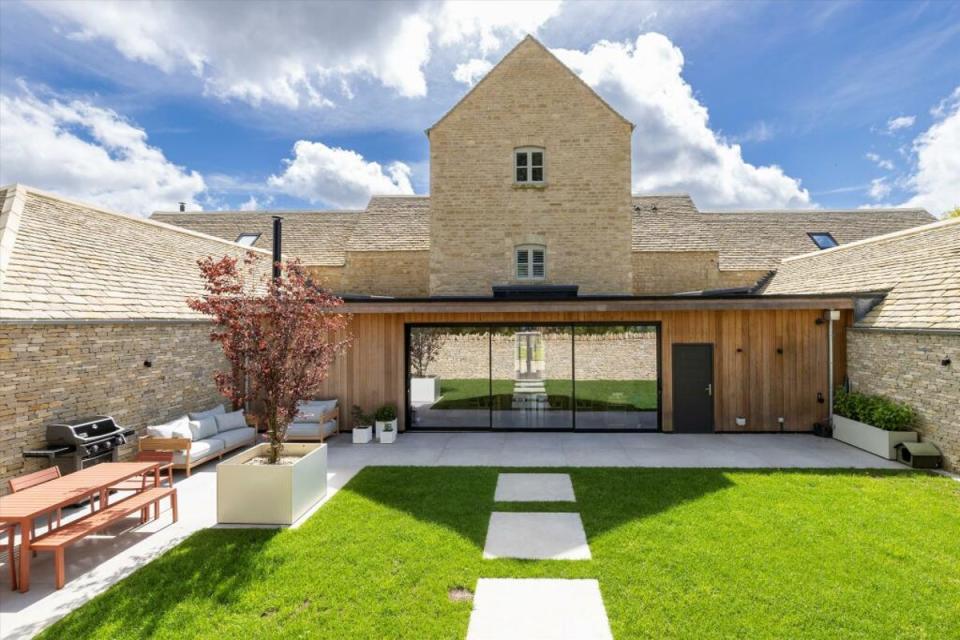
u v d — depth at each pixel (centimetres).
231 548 572
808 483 787
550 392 1206
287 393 691
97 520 566
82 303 812
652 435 1154
